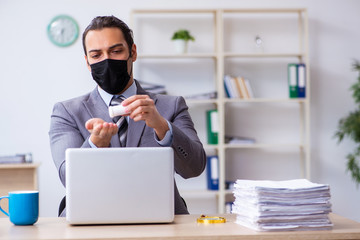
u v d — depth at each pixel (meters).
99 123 1.61
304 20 4.45
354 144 4.60
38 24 4.35
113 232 1.35
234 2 4.50
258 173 4.53
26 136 4.32
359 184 4.59
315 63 4.58
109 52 1.86
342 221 1.56
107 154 1.45
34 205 1.50
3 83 4.31
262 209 1.37
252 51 4.53
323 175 4.57
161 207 1.48
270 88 4.54
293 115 4.57
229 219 1.61
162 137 1.69
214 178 4.25
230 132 4.52
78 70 4.38
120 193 1.46
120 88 1.93
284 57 4.55
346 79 4.59
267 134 4.55
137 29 4.44
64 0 4.37
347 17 4.60
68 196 1.45
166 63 4.47
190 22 4.48
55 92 4.35
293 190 1.40
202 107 4.50
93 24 1.87
